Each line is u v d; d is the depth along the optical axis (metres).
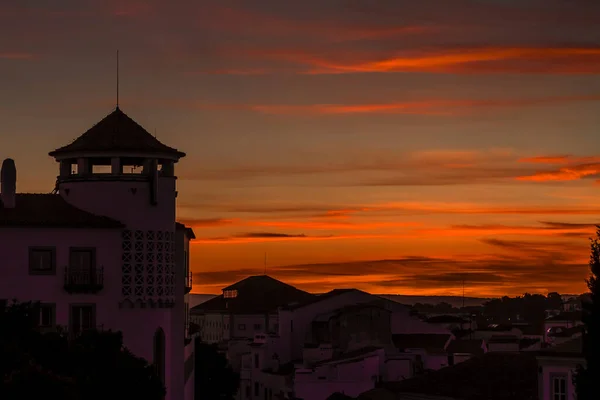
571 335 116.62
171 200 95.81
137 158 95.56
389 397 97.88
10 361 66.94
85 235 92.44
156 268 94.31
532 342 165.62
